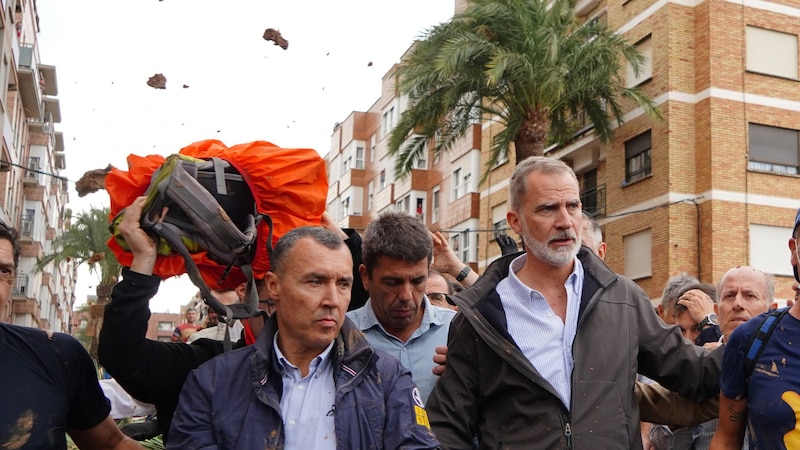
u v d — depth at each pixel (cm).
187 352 332
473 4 1722
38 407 288
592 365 314
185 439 271
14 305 4253
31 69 3322
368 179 3859
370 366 285
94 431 320
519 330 327
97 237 2545
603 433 305
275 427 271
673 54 1892
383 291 364
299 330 278
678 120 1872
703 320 441
